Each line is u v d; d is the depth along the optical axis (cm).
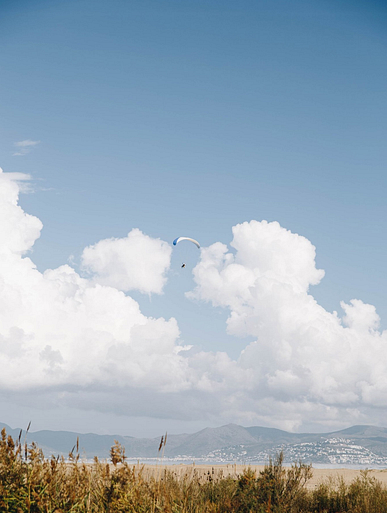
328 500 1476
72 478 930
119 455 988
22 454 930
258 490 1320
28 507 793
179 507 957
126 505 875
